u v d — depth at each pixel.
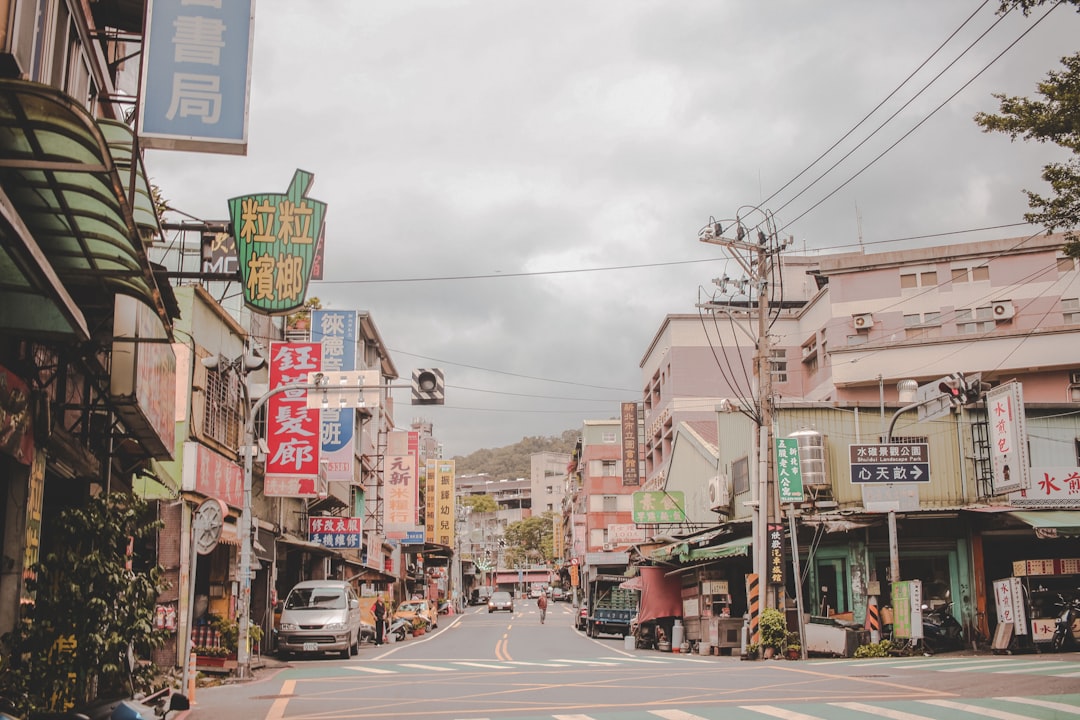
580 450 87.88
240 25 10.96
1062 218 13.09
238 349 27.59
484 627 50.69
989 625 25.62
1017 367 39.16
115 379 12.45
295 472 27.95
